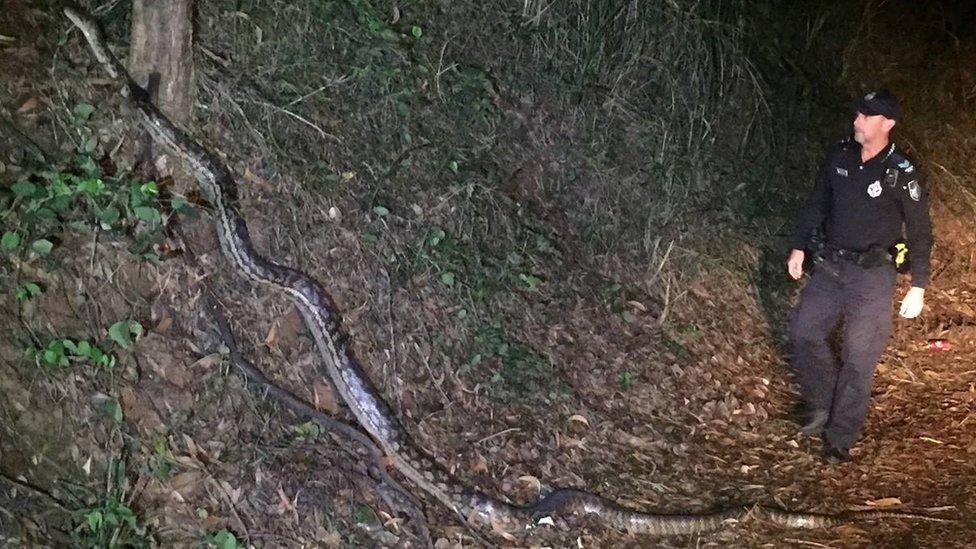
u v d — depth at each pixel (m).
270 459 5.13
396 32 8.18
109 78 5.79
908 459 7.00
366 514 5.12
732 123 10.09
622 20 9.45
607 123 9.12
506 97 8.59
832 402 6.97
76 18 5.68
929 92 13.16
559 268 7.77
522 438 6.14
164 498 4.70
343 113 7.22
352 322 6.14
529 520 5.41
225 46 6.76
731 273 8.96
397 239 6.81
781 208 10.10
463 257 7.15
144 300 5.36
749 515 5.91
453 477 5.51
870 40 13.06
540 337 7.09
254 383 5.43
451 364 6.38
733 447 6.82
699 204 9.35
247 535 4.75
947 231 11.53
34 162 5.33
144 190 5.54
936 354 9.03
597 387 6.96
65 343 4.79
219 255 5.83
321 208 6.53
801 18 12.12
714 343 8.10
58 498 4.43
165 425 4.98
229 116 6.41
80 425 4.69
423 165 7.48
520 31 9.01
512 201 7.95
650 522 5.65
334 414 5.68
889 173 6.49
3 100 5.41
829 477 6.63
